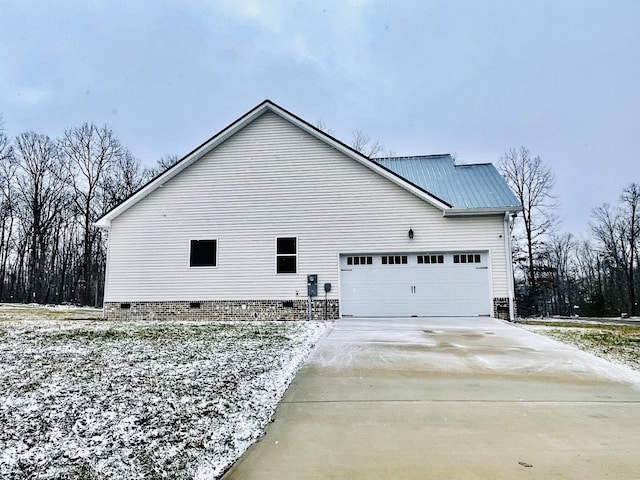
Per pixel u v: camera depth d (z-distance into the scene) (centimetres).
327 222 1546
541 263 3653
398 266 1509
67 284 3888
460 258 1491
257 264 1552
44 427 408
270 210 1572
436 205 1488
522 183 3616
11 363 671
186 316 1549
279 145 1596
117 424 420
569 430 441
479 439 416
